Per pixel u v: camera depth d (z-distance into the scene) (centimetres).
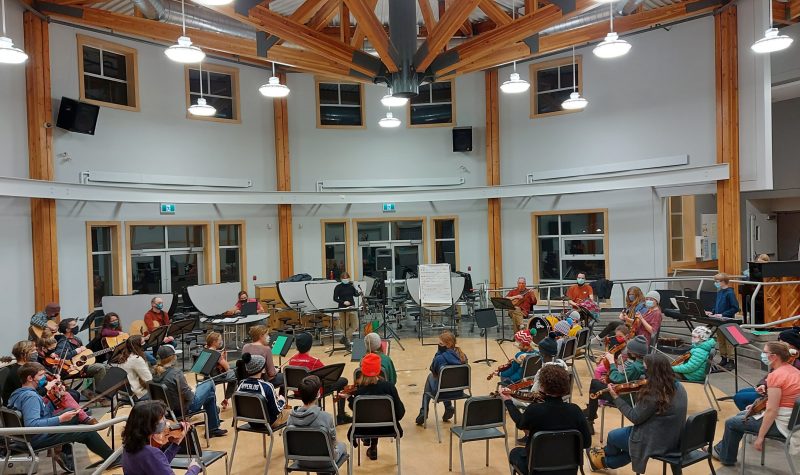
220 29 942
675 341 897
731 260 1070
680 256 1420
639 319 739
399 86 789
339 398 604
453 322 1119
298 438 416
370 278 1250
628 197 1258
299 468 421
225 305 1133
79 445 586
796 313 873
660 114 1190
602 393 480
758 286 823
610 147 1263
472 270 1439
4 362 596
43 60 970
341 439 579
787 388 421
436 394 571
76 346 757
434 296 1020
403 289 1444
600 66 1273
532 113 1363
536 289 1375
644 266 1240
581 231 1334
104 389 539
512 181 1392
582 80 1299
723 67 1078
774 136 1435
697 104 1137
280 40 754
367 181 1409
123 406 686
